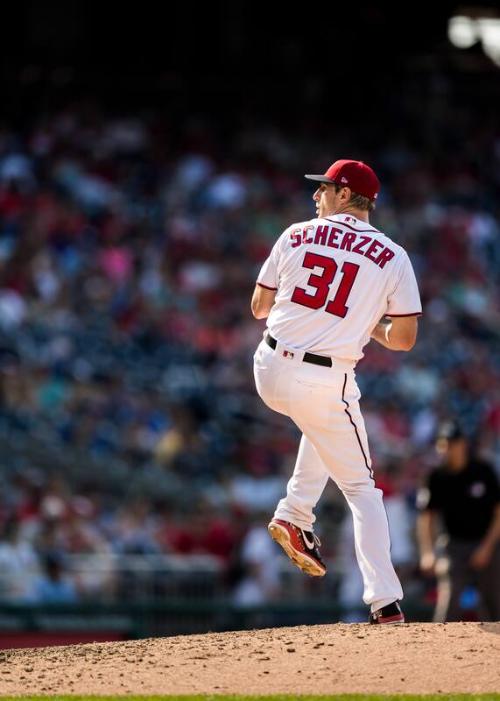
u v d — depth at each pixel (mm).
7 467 67625
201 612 49156
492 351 91188
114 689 22766
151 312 83312
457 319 94938
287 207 104562
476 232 108000
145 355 78875
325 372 24156
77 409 72250
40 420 70938
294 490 26016
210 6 131875
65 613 48188
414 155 123875
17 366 73438
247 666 23766
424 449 74375
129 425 72000
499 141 129625
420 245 105062
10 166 98188
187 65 131375
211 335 82562
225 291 88875
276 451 70875
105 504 65375
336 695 21516
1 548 51688
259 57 133625
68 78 124438
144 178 103875
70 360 75562
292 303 24453
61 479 64938
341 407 24406
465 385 85375
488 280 103188
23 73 123750
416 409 79875
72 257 87188
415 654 23750
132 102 124375
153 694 22219
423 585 53656
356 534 25391
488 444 77250
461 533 39750
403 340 24609
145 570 53188
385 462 65125
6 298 78188
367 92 131500
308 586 54250
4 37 127000
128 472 68812
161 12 130500
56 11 128250
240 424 73938
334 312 24203
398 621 25594
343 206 25000
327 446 24781
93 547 54688
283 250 24797
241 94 126750
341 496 65188
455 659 23406
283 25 134250
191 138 115688
